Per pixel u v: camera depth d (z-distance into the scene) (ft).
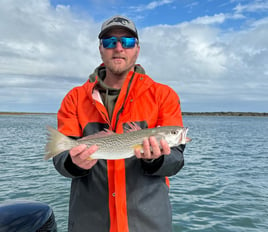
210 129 55.77
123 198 2.71
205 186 10.15
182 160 2.82
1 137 31.22
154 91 3.04
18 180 10.74
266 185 10.36
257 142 28.94
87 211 2.82
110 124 2.98
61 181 10.58
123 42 2.98
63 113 3.14
